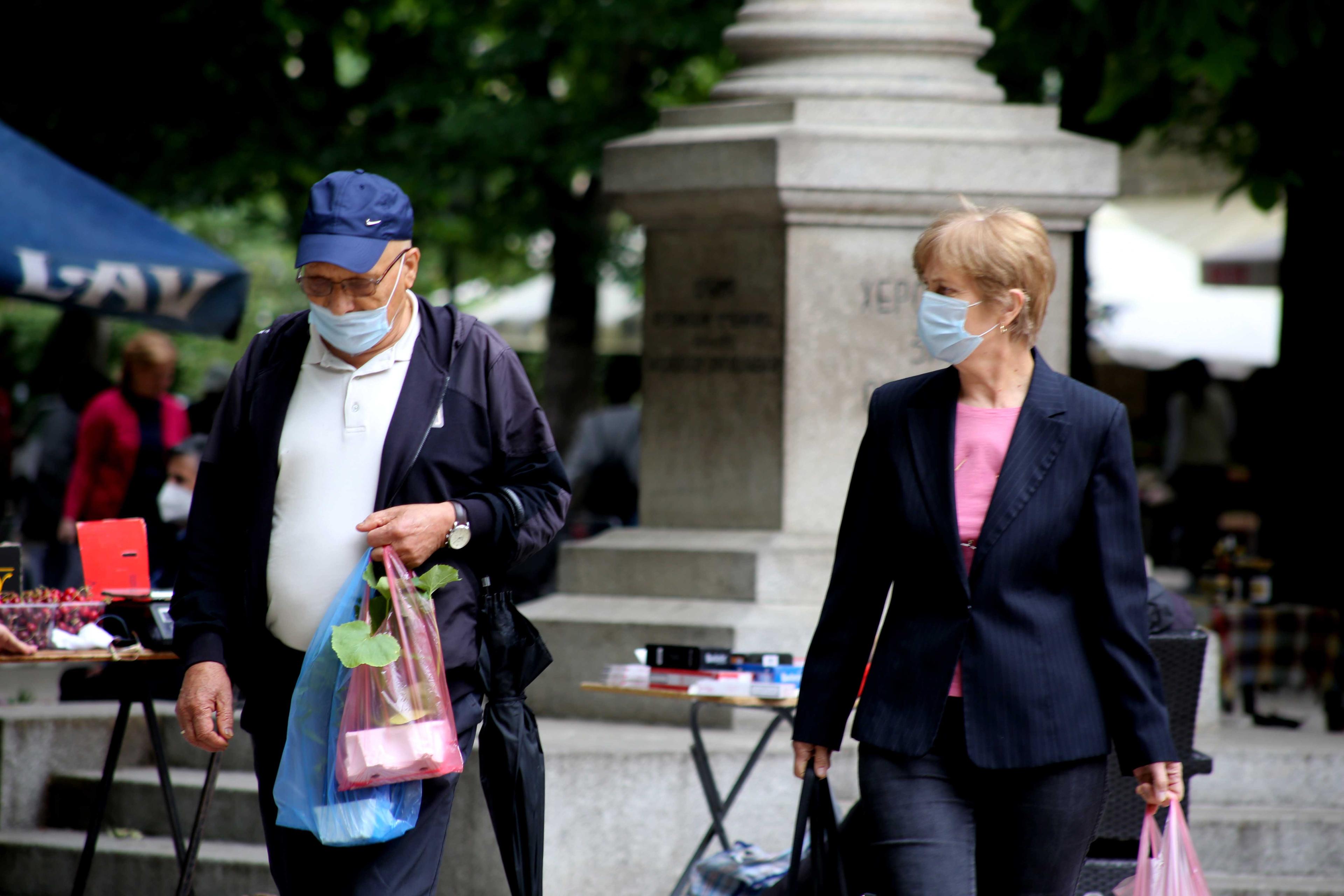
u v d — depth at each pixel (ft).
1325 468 122.72
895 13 84.69
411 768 41.68
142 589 58.18
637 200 85.25
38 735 76.95
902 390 44.32
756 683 56.13
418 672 42.14
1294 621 98.99
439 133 179.22
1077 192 82.02
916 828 41.83
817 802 49.49
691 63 189.06
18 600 56.59
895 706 42.50
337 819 41.65
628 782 68.64
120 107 169.48
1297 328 124.67
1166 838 42.45
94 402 106.63
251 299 359.25
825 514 82.33
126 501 105.50
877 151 79.77
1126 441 42.52
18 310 314.96
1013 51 113.80
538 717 80.84
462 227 224.33
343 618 42.47
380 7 178.19
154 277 112.37
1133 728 41.65
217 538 44.83
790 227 81.00
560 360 203.41
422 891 43.09
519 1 181.27
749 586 80.79
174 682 79.20
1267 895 68.39
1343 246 122.52
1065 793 41.65
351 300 42.11
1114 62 111.24
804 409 81.76
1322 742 79.77
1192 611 75.05
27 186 110.63
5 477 123.24
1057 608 42.27
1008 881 42.45
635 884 68.69
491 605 45.09
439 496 44.01
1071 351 128.16
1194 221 218.38
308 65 178.81
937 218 44.19
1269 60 115.03
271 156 178.91
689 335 84.99
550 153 178.91
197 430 108.88
